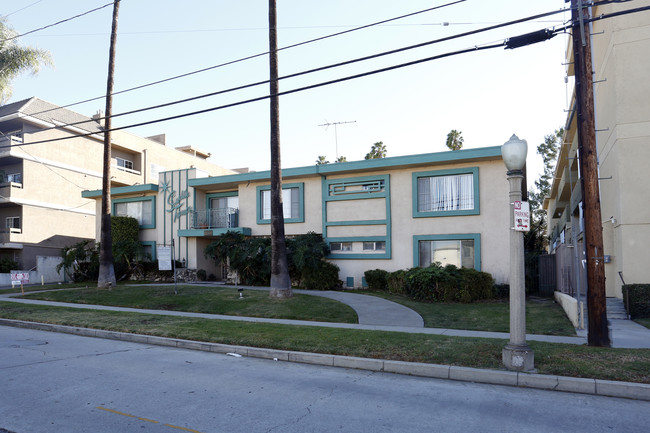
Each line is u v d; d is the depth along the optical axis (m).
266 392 6.65
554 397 6.50
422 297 16.47
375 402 6.21
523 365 7.35
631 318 14.28
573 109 21.17
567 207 28.06
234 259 21.75
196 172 25.56
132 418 5.47
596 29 19.52
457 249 19.19
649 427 5.30
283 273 16.12
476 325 11.99
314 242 20.95
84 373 7.73
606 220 18.34
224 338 10.34
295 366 8.49
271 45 16.09
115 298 17.98
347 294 17.88
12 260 31.17
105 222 20.84
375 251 20.67
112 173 36.66
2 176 31.62
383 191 20.53
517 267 7.66
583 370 7.14
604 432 5.14
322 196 21.77
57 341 11.11
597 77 19.89
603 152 18.95
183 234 24.58
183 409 5.83
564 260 16.86
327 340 9.77
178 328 11.64
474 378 7.40
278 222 16.22
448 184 19.52
